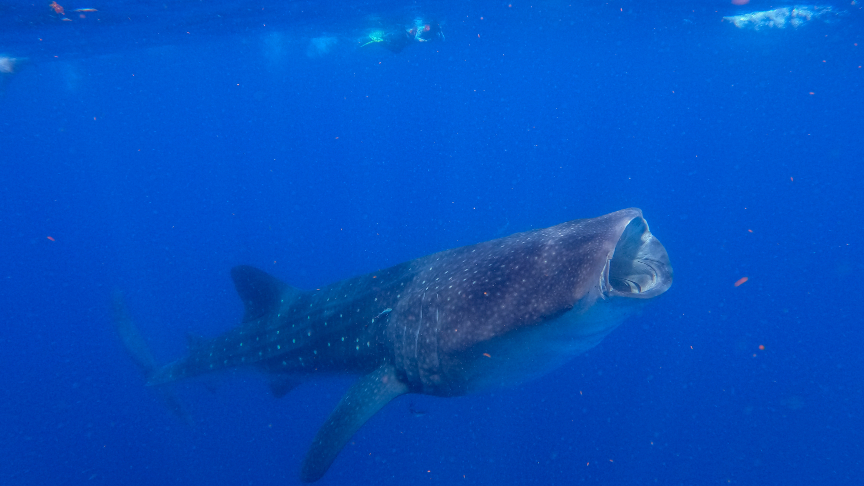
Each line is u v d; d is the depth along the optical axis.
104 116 66.44
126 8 16.55
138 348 9.59
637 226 4.09
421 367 4.93
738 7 21.17
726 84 50.88
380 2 19.20
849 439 13.45
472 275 4.61
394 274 5.91
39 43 19.86
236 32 24.53
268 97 63.12
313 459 4.61
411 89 62.28
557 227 4.62
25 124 59.28
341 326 6.21
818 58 30.94
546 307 3.95
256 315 7.58
